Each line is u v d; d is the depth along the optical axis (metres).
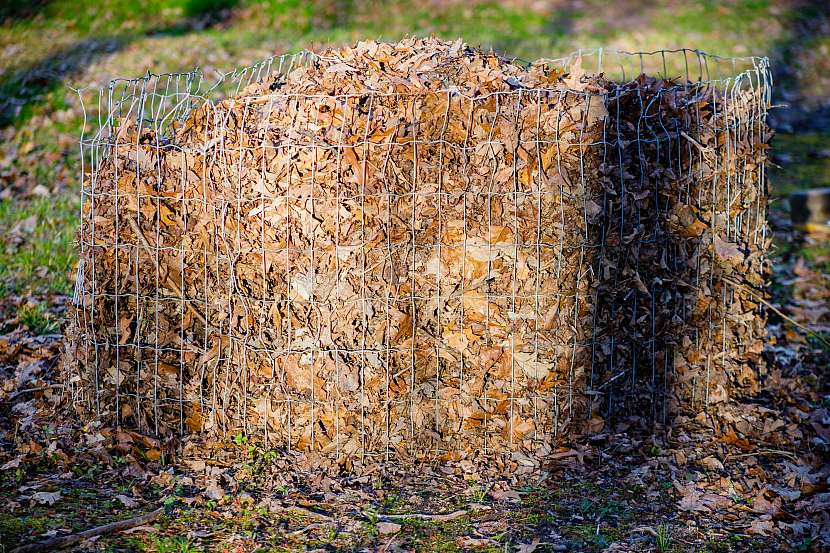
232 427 6.80
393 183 6.46
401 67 6.84
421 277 6.54
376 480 6.34
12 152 14.23
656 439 6.94
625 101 7.01
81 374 7.13
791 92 19.59
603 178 6.70
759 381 7.64
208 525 5.71
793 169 15.41
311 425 6.61
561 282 6.68
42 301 9.77
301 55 7.27
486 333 6.63
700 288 7.18
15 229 11.62
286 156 6.47
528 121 6.56
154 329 6.91
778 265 11.56
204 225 6.73
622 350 6.98
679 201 7.06
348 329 6.52
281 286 6.60
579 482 6.37
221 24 22.02
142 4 22.77
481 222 6.54
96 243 6.97
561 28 22.94
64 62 18.11
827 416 7.40
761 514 5.95
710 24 23.69
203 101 7.31
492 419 6.70
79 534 5.42
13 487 6.14
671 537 5.65
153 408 6.91
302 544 5.52
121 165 6.88
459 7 24.36
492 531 5.71
